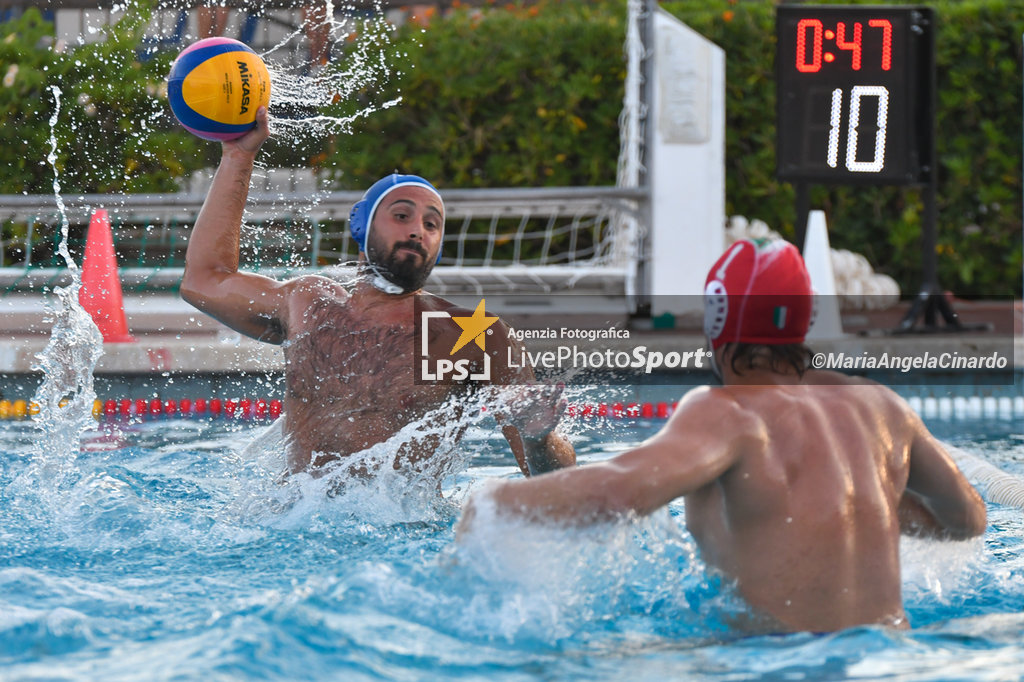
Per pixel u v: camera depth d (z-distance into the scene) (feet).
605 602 14.57
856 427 14.51
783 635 13.43
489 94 64.18
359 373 21.34
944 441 35.65
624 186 58.39
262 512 20.95
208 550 18.60
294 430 21.53
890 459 14.56
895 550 14.11
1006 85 65.62
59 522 20.59
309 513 20.76
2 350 41.22
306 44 51.78
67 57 57.36
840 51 49.44
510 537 13.39
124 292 51.93
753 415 13.97
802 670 12.35
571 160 65.67
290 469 21.39
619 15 65.05
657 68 53.62
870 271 64.13
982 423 39.47
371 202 21.86
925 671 12.28
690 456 13.26
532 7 67.51
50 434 28.48
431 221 21.85
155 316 48.21
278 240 55.11
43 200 50.37
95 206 50.88
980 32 65.05
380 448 21.12
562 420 21.77
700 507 14.61
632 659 12.92
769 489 13.69
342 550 18.47
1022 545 20.20
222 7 58.65
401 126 64.23
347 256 56.29
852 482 14.02
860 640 13.07
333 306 22.09
